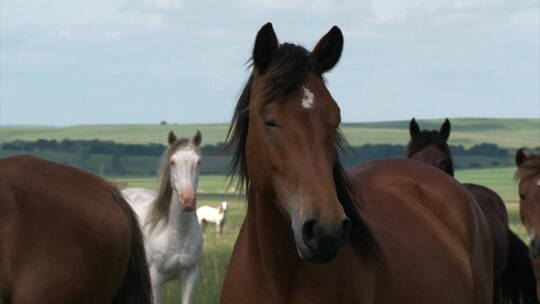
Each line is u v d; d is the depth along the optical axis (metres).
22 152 189.25
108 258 7.71
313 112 5.15
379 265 5.96
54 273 7.23
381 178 7.78
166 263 13.94
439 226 7.42
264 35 5.41
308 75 5.31
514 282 12.11
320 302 5.51
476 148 199.00
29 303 7.09
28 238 7.12
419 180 7.88
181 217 13.87
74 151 196.75
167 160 14.04
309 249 4.88
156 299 13.96
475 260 7.69
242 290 5.76
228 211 63.28
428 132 12.79
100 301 7.77
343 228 4.91
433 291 6.52
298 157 5.06
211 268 19.42
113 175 162.75
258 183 5.41
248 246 5.76
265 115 5.22
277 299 5.59
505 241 11.67
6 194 7.14
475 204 8.30
